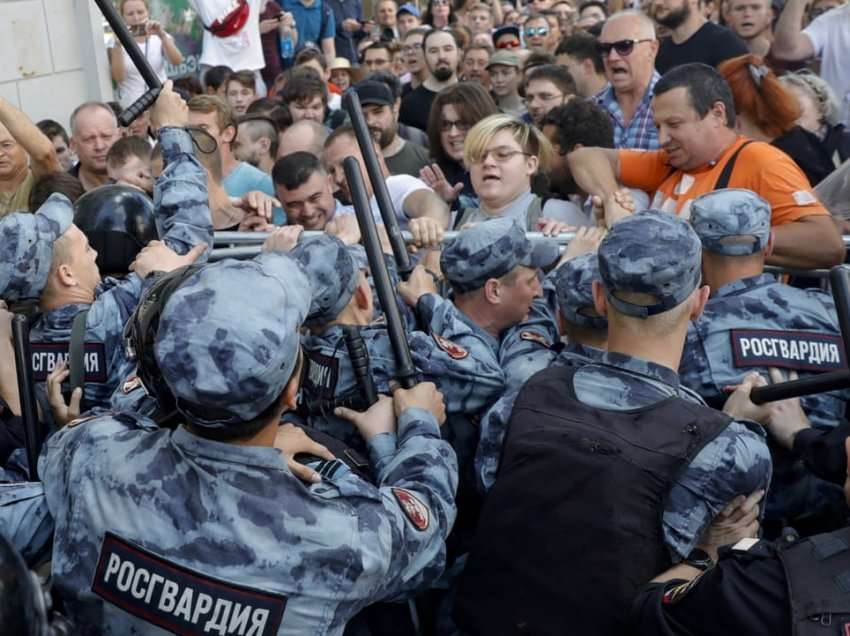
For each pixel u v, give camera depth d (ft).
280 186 13.80
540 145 14.03
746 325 8.74
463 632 7.31
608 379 7.18
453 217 15.64
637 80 18.06
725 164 12.15
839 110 18.26
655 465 6.66
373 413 7.48
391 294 7.84
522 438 7.07
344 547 5.69
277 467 5.75
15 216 9.12
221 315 5.41
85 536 5.76
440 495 6.62
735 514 6.84
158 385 5.94
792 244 11.51
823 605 5.67
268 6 33.96
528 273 9.24
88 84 28.48
